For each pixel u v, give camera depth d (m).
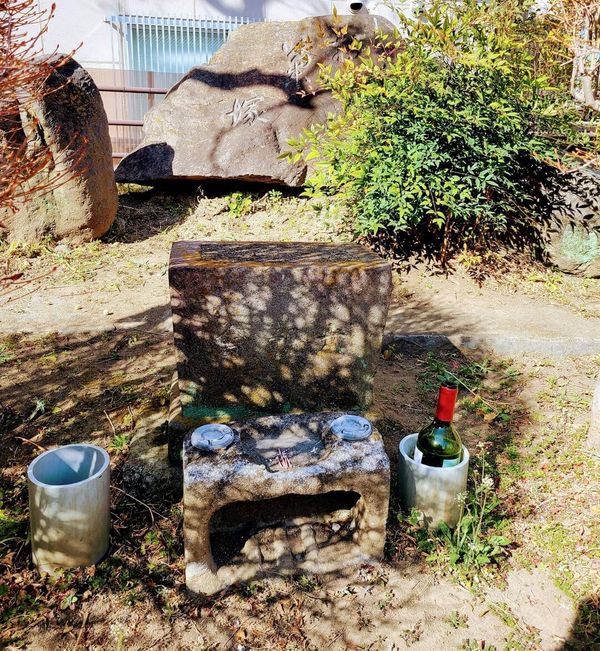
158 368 4.33
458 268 6.22
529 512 3.11
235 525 2.94
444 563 2.80
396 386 4.29
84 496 2.56
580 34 5.97
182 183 7.88
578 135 6.00
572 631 2.51
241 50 7.96
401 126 5.80
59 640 2.41
